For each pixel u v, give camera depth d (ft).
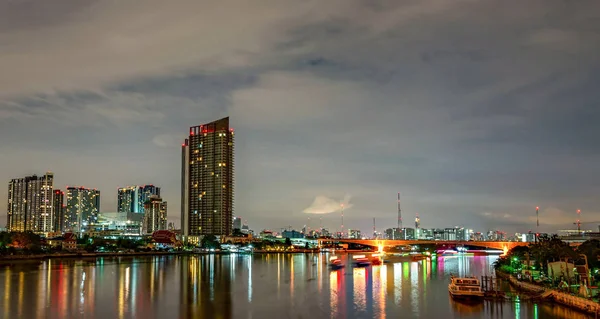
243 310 533.14
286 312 523.29
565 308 505.66
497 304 536.42
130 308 538.47
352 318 492.95
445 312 511.40
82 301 579.07
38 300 582.76
